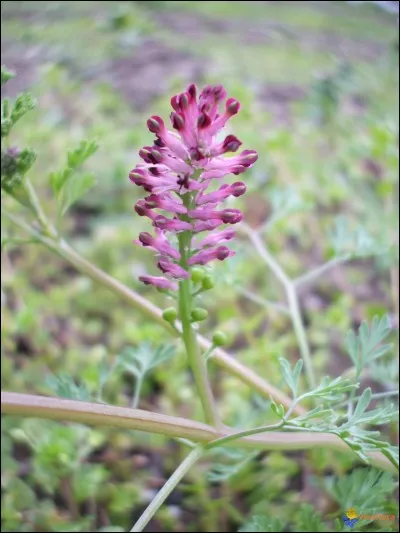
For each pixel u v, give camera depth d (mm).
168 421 101
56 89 273
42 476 153
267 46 326
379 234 180
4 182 127
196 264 99
